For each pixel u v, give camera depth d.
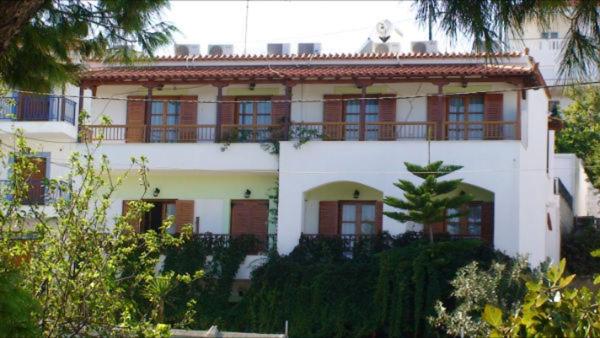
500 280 24.14
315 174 29.20
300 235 28.95
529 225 28.86
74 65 12.05
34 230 13.47
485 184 28.14
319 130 30.11
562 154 40.66
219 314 27.52
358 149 29.05
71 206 13.38
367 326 25.89
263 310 26.94
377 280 26.25
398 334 25.56
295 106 30.92
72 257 13.03
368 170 28.89
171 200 31.19
